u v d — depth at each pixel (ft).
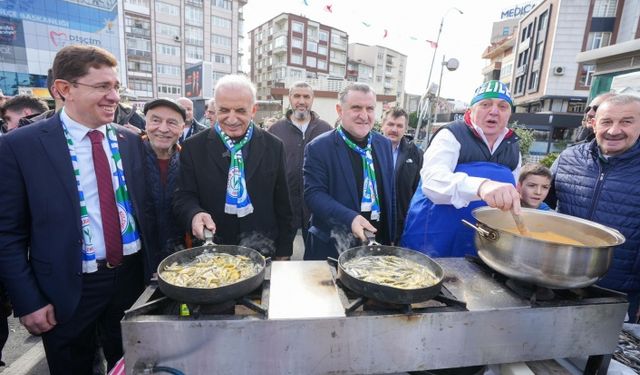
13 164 3.88
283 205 6.05
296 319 2.71
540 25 58.03
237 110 5.15
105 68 3.99
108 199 4.39
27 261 4.05
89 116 4.10
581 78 51.42
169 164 6.20
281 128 10.73
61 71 3.90
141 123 10.16
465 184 3.75
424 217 4.94
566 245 2.77
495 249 3.17
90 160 4.28
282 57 148.25
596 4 48.85
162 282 2.80
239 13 121.29
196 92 51.16
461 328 2.94
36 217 3.95
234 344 2.71
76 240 4.09
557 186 6.34
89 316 4.42
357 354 2.84
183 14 107.34
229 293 2.69
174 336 2.65
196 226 4.12
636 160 5.33
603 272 2.86
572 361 3.59
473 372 3.24
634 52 15.01
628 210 5.30
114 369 3.28
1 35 55.47
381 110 60.18
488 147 4.72
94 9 63.41
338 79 53.06
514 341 3.04
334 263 3.80
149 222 5.21
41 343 6.86
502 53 92.48
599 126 5.52
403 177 8.77
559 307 3.03
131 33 99.09
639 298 5.45
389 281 3.06
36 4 57.67
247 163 5.51
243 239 5.57
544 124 41.81
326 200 5.13
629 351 3.70
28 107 8.81
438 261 4.05
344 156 5.50
